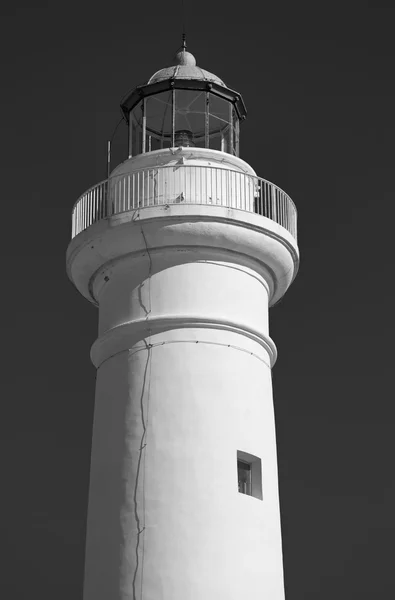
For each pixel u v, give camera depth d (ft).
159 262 85.97
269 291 91.09
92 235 86.43
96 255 87.35
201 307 84.94
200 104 93.25
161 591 78.89
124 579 79.97
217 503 80.84
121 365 85.35
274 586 81.76
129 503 81.46
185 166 87.45
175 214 84.43
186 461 81.51
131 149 93.35
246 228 85.61
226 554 79.97
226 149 93.91
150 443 82.28
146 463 81.87
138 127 93.71
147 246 85.61
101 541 81.92
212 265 86.12
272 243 86.94
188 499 80.64
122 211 85.81
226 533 80.38
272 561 82.23
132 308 85.71
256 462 84.17
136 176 88.33
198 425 82.43
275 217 88.69
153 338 84.69
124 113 94.89
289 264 89.25
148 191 86.99
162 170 87.71
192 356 83.87
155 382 83.61
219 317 84.69
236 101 94.27
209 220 84.69
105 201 88.22
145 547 80.02
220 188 87.71
